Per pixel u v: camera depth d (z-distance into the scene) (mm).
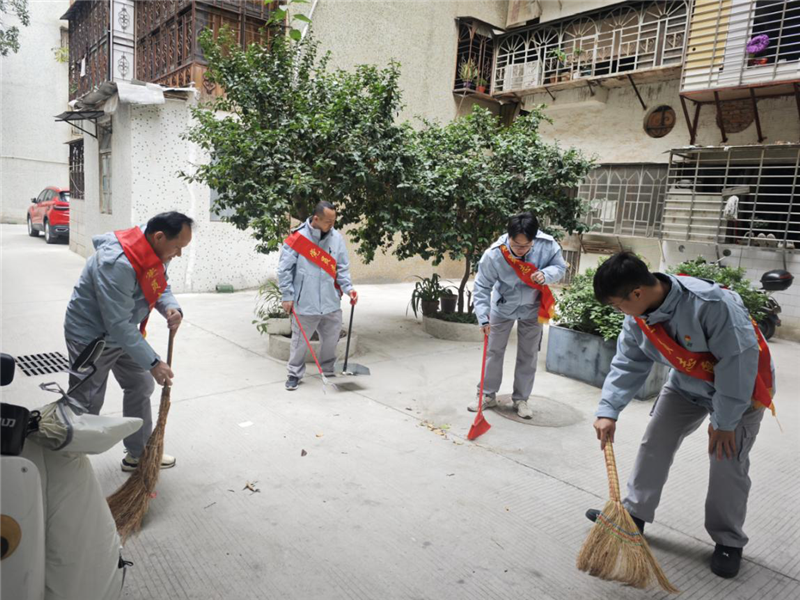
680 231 9047
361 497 2869
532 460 3420
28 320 6402
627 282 2094
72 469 1635
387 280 11031
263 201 5023
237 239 9289
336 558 2350
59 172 17016
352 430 3754
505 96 11422
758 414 2330
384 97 5496
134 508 2400
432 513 2746
